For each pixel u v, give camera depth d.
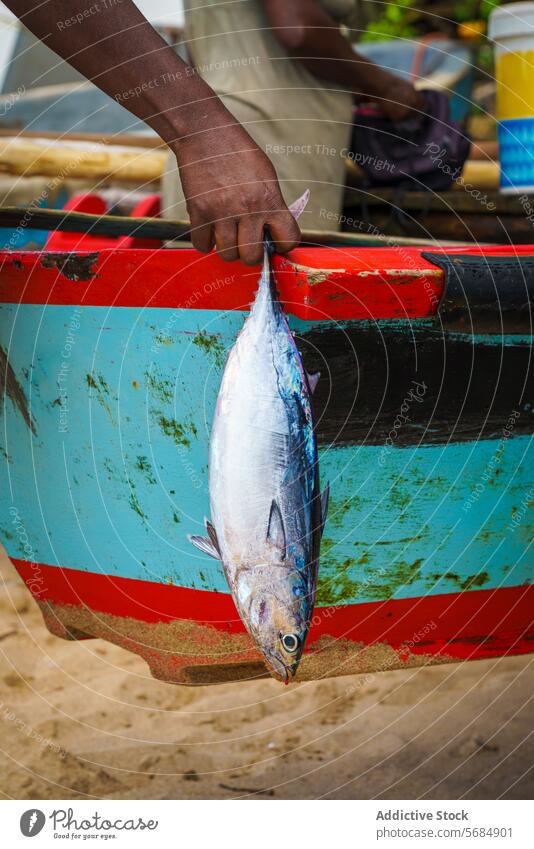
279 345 1.54
